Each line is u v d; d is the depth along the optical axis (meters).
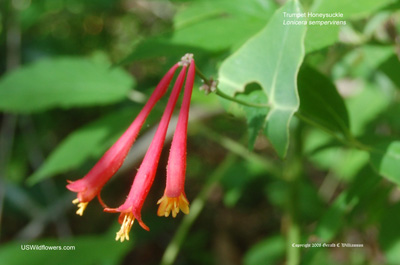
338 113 0.24
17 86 0.31
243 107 0.23
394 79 0.28
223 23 0.26
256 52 0.23
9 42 0.53
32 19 0.53
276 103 0.23
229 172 0.45
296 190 0.32
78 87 0.32
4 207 0.52
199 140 0.70
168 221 0.61
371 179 0.27
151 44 0.25
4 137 0.53
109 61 0.66
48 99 0.31
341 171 0.40
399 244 0.29
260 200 0.63
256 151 0.67
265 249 0.43
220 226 0.62
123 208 0.20
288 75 0.22
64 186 0.56
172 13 0.62
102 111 0.62
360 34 0.29
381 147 0.25
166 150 0.65
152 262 0.59
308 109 0.24
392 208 0.30
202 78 0.22
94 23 0.64
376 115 0.41
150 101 0.22
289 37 0.22
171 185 0.20
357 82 0.48
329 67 0.32
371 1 0.23
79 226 0.61
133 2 0.65
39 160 0.56
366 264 0.39
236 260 0.58
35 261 0.28
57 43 0.60
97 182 0.21
